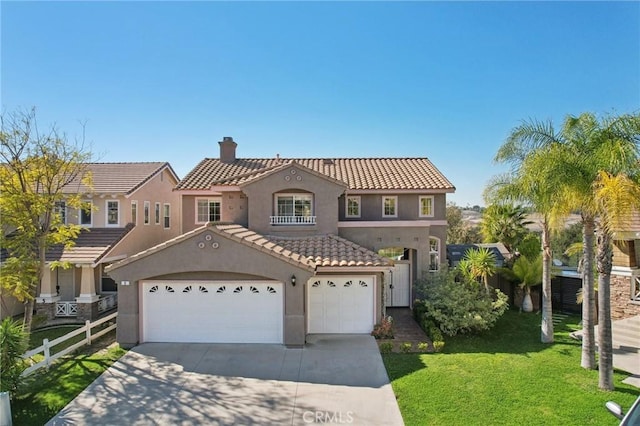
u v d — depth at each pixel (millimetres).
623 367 13531
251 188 21047
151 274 15852
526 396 11406
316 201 20984
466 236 51031
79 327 20391
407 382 12406
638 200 10570
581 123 12734
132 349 15422
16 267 16516
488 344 16453
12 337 11570
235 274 15945
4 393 9953
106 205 25172
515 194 16094
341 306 17422
